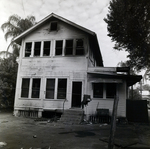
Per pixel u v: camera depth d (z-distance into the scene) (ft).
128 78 37.70
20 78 44.73
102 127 30.19
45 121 35.70
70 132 24.81
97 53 53.57
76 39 42.63
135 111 37.73
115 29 35.65
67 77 41.14
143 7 27.20
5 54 59.67
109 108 37.52
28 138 20.21
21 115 42.50
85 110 38.14
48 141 19.04
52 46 43.96
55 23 45.16
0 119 36.63
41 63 43.96
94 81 37.63
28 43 46.70
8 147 16.17
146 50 31.68
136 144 18.69
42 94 42.14
